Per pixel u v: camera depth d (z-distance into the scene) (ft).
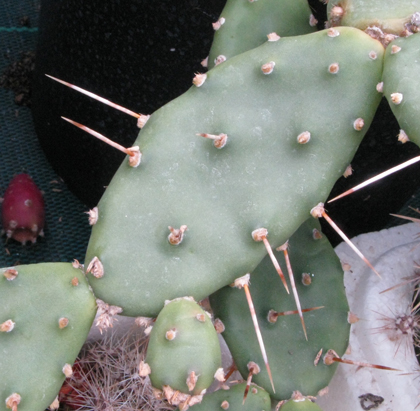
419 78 0.49
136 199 0.51
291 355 0.63
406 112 0.48
